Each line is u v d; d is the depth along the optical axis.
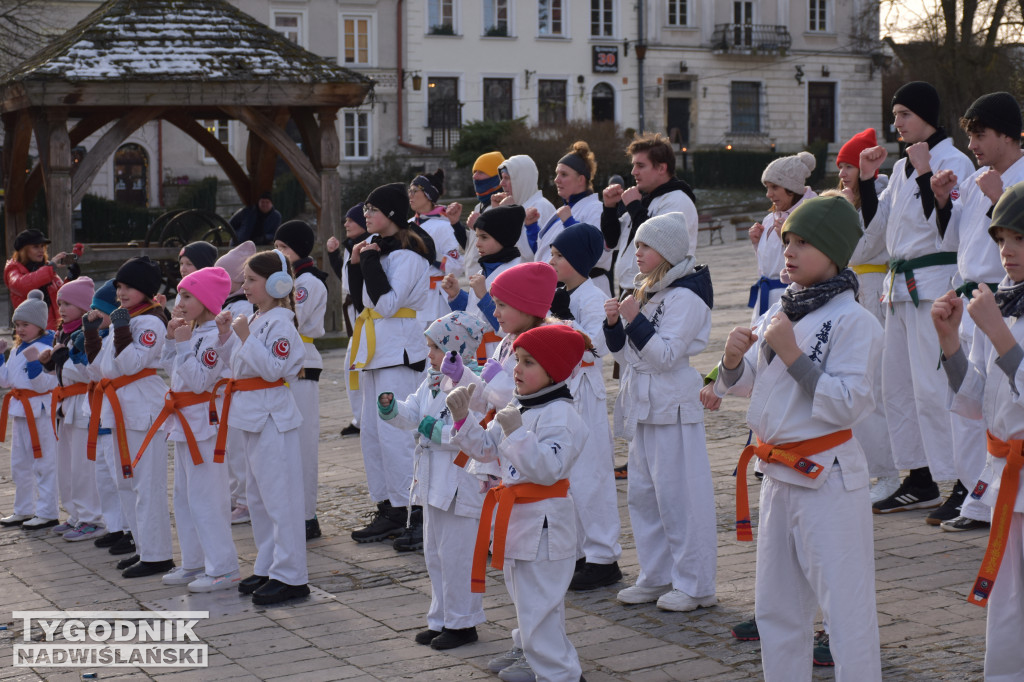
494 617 5.39
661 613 5.27
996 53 32.41
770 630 3.90
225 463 6.06
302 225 7.20
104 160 14.83
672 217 5.20
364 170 39.28
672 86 46.47
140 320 6.47
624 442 9.21
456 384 4.71
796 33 48.12
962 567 5.64
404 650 4.98
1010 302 3.93
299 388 6.86
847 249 3.81
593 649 4.86
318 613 5.54
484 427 4.65
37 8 34.16
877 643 3.77
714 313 16.33
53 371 7.61
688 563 5.25
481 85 43.44
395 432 6.68
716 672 4.52
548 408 4.21
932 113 6.61
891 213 6.66
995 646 3.86
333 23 41.06
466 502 4.88
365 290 6.78
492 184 8.88
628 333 5.13
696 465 5.22
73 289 7.37
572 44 44.66
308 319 6.97
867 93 49.38
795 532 3.81
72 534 7.32
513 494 4.21
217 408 5.93
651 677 4.50
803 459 3.76
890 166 44.81
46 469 7.65
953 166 6.54
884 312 6.98
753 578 5.66
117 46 14.85
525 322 4.71
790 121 48.25
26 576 6.49
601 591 5.65
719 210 38.69
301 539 5.80
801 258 3.82
